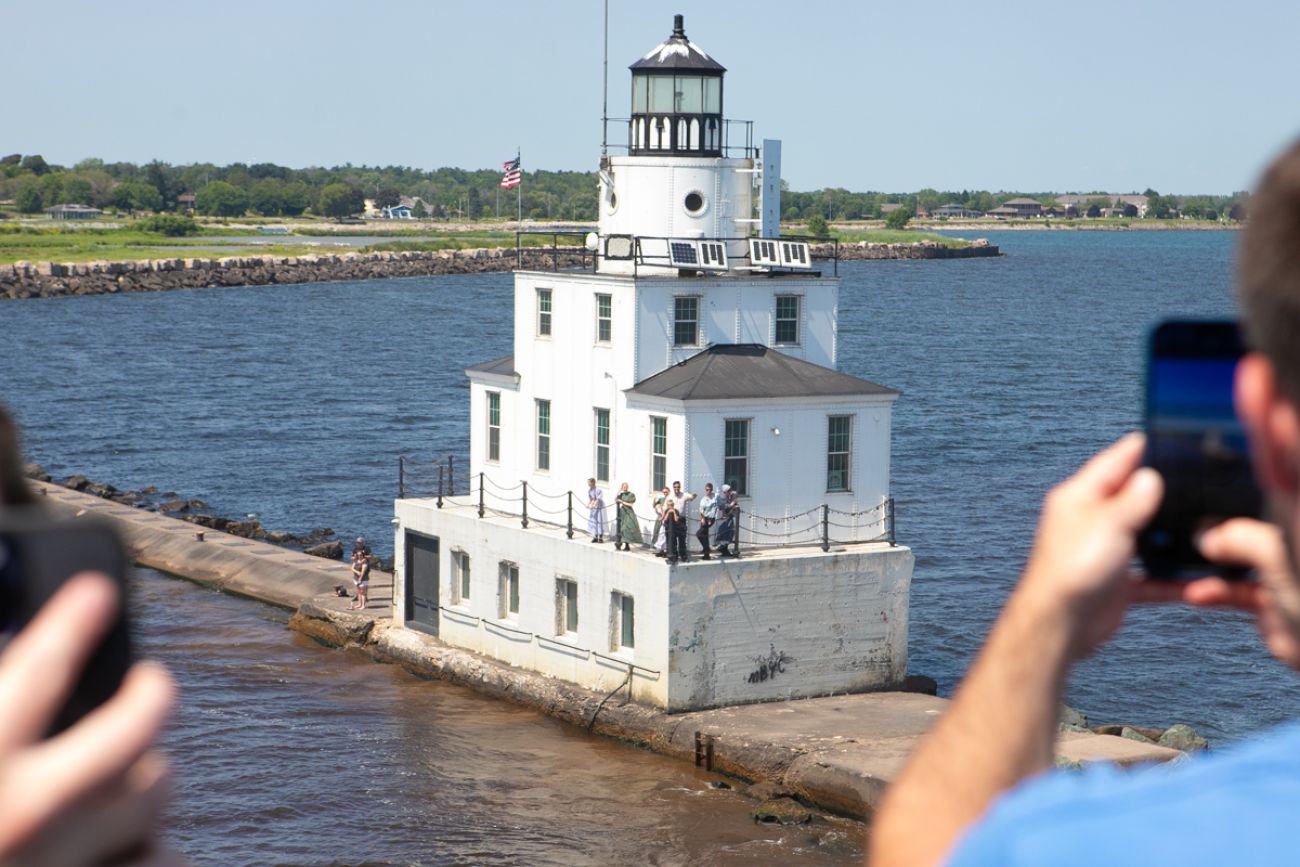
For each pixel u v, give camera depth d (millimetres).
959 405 154375
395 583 66188
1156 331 3559
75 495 102250
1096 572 3459
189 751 54656
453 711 58469
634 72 61969
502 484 62750
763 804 48312
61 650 2740
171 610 75500
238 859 46094
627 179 61531
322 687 62344
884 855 3391
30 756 2715
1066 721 57062
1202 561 3480
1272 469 3268
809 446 55875
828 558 54562
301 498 112125
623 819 48656
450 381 177875
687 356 57406
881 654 55906
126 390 164250
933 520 100250
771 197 61469
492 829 48469
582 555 56125
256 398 160625
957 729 3455
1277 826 2764
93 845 2768
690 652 53031
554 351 59781
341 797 50812
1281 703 64062
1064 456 127312
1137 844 2789
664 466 55281
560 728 55906
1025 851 2855
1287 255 3068
